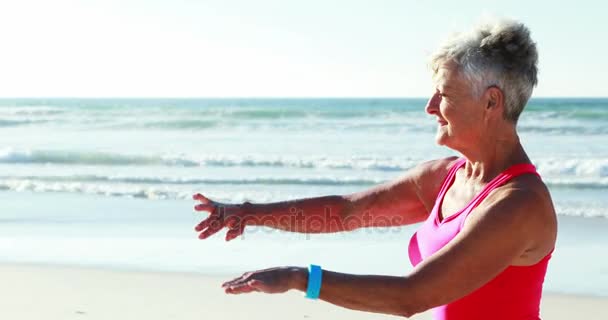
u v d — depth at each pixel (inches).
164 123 1257.4
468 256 72.1
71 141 1091.9
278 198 538.6
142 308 246.7
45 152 806.5
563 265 304.8
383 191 96.3
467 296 77.6
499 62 76.2
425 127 1104.2
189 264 308.5
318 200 96.9
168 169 740.7
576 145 848.3
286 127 1181.7
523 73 76.9
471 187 82.1
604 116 1037.8
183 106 1691.7
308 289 70.2
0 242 362.6
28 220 427.5
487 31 77.4
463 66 77.2
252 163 762.8
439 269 71.6
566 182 577.6
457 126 79.2
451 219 80.7
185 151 922.1
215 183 620.4
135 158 790.5
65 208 472.1
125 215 437.4
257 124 1229.1
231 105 1806.1
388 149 885.8
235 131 1168.8
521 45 76.5
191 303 252.2
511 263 74.4
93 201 503.8
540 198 75.0
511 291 76.4
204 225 94.8
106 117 1401.3
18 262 318.0
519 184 75.6
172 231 380.5
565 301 254.5
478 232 72.7
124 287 274.5
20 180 636.1
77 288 273.7
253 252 326.3
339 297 70.2
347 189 586.6
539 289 79.0
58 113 1514.5
